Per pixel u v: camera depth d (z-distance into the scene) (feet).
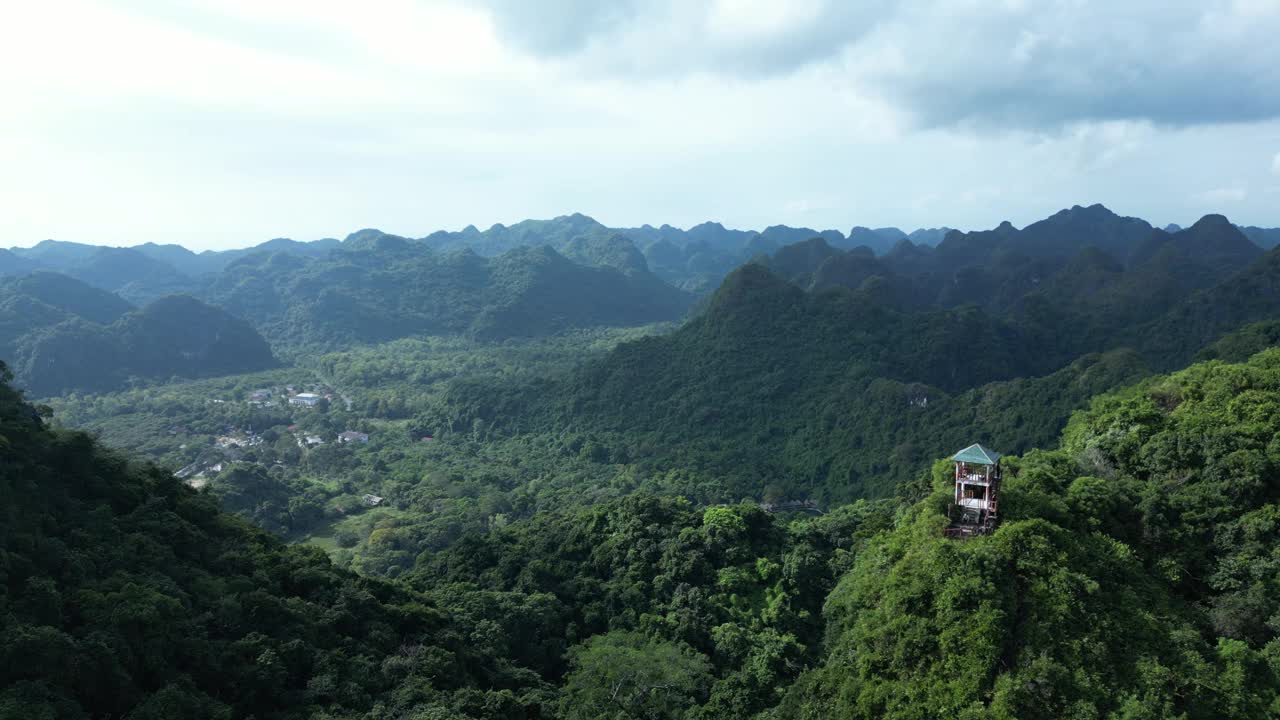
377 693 138.41
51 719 95.96
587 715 149.69
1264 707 111.55
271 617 144.46
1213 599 136.56
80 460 153.38
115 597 122.11
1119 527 151.43
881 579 151.74
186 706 113.29
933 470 183.52
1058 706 111.65
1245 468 149.28
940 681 120.88
